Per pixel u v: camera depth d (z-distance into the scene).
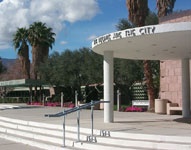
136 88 41.44
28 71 53.69
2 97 60.34
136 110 27.33
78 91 45.66
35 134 14.98
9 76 75.06
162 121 17.38
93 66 40.06
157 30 12.80
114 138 12.18
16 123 18.28
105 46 15.80
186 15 23.34
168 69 25.50
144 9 28.56
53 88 53.25
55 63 46.50
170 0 30.09
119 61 37.00
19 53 53.50
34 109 30.61
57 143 13.35
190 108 21.42
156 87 34.41
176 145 10.66
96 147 11.65
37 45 51.28
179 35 13.12
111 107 16.75
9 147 13.67
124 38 13.83
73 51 45.62
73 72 44.88
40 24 52.06
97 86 44.56
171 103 23.80
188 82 19.70
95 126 14.77
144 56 19.00
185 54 18.09
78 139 12.51
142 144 11.25
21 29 53.06
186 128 13.98
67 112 12.05
